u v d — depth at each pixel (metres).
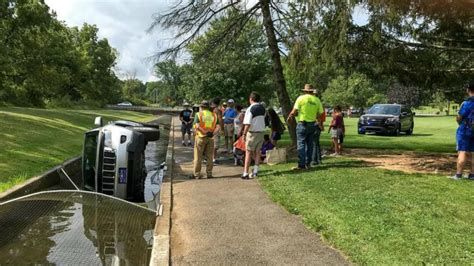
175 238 6.21
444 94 14.04
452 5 9.82
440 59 12.34
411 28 10.91
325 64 12.34
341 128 13.78
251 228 6.54
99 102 79.56
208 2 14.83
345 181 9.05
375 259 5.02
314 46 11.85
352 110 74.62
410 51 11.70
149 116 61.78
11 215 7.17
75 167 13.91
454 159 12.62
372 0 9.68
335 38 10.93
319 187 8.62
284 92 14.91
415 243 5.43
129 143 9.90
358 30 11.29
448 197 7.59
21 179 10.09
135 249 6.07
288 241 5.94
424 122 47.16
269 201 8.09
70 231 6.55
